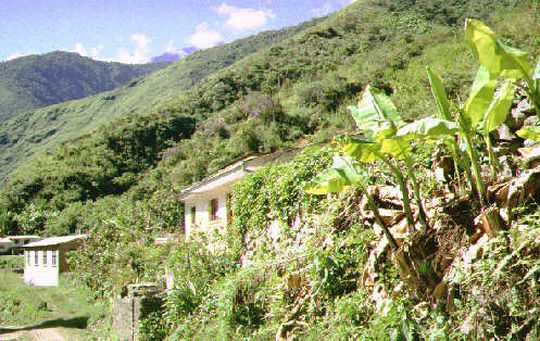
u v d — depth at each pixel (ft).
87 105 604.08
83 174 231.50
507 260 17.30
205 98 254.68
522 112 22.72
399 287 22.03
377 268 24.17
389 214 24.21
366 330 22.24
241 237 45.19
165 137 238.89
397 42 207.31
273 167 40.27
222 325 34.35
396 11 266.77
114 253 87.51
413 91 125.08
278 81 222.48
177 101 266.77
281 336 28.60
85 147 249.75
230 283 35.53
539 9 128.26
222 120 212.64
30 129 591.37
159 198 123.44
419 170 25.72
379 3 287.48
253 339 30.99
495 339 17.26
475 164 19.99
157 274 66.74
